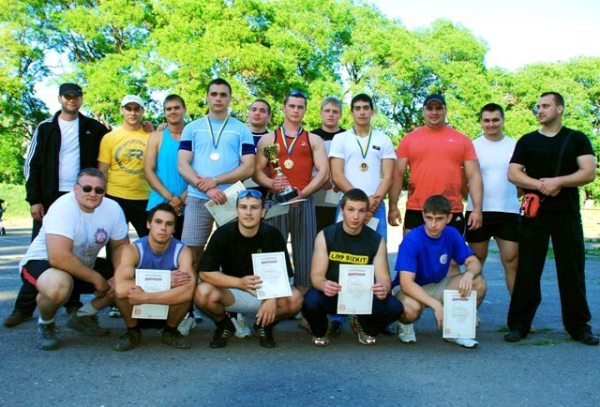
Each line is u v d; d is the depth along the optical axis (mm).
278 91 26875
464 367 4234
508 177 5254
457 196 5660
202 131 5570
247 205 4566
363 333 4910
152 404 3412
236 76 26094
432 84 36938
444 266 5062
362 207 4754
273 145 5734
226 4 26438
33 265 4699
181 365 4199
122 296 4484
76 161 5875
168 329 4695
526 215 5047
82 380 3826
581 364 4336
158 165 5941
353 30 33781
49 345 4527
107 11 26062
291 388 3723
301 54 28172
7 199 29203
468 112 35469
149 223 4637
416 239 4973
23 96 28703
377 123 33562
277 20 28219
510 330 5180
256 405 3420
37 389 3645
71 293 4645
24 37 27188
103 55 29203
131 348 4613
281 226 5727
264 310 4617
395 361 4379
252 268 4801
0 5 26125
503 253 5836
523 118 38562
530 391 3711
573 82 43938
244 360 4363
